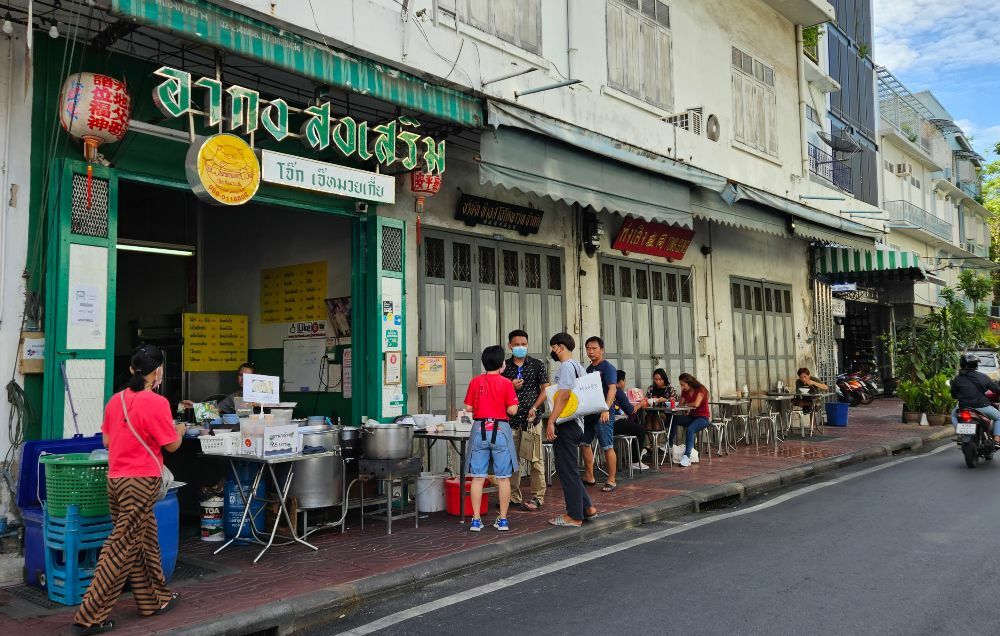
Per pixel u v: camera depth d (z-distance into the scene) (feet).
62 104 19.36
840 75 76.33
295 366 32.32
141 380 16.24
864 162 81.66
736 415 47.24
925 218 108.78
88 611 14.93
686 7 44.34
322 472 23.45
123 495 15.60
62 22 19.98
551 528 23.93
